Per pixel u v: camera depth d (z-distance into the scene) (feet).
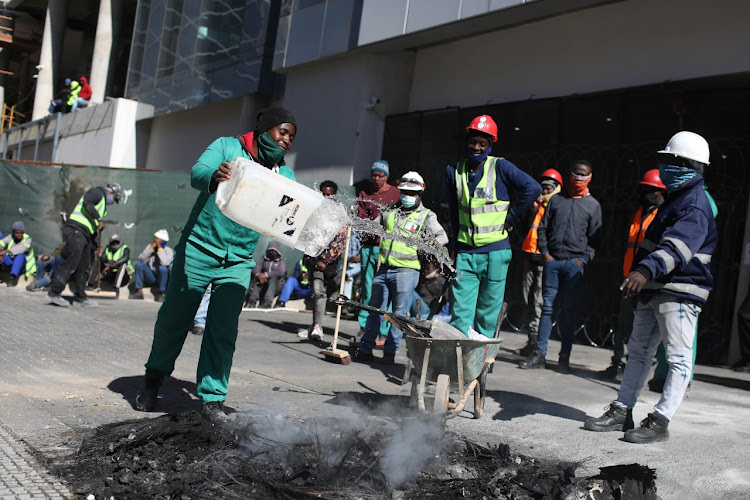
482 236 20.21
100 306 38.01
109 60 101.60
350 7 49.44
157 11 80.69
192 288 15.31
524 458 13.57
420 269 26.03
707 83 34.22
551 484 12.05
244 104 62.44
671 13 35.40
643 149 35.83
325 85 53.21
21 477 11.16
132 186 50.08
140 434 12.77
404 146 48.73
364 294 30.35
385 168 29.50
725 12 33.22
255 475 11.45
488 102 44.60
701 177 16.40
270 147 14.93
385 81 49.90
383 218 25.79
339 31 50.21
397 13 44.78
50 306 35.83
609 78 38.01
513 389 22.17
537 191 19.89
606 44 38.32
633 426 17.35
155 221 50.03
